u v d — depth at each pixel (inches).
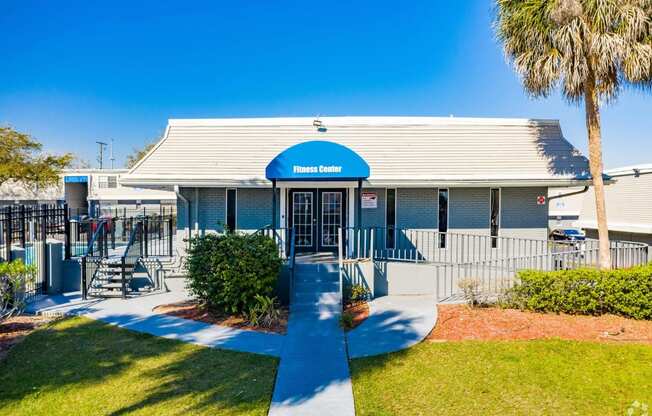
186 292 491.5
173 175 535.5
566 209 1302.9
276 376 266.2
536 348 308.8
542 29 454.3
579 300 387.9
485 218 568.1
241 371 273.1
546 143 567.8
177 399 233.5
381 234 562.9
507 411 223.6
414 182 528.4
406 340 329.7
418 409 225.5
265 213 568.7
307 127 581.9
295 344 324.2
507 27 483.2
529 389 248.2
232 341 330.6
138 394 239.5
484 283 449.4
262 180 533.3
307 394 241.8
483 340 327.6
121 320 385.7
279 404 229.6
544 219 568.1
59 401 230.8
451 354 299.9
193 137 577.0
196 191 558.6
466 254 565.9
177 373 269.3
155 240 735.7
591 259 486.9
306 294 441.7
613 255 485.1
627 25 415.8
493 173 538.6
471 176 532.7
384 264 492.1
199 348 315.0
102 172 1435.8
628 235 821.9
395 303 443.8
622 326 360.2
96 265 510.3
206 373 269.6
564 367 277.7
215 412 219.3
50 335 343.3
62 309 422.0
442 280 506.9
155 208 1272.1
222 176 536.7
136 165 548.7
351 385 254.1
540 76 459.2
